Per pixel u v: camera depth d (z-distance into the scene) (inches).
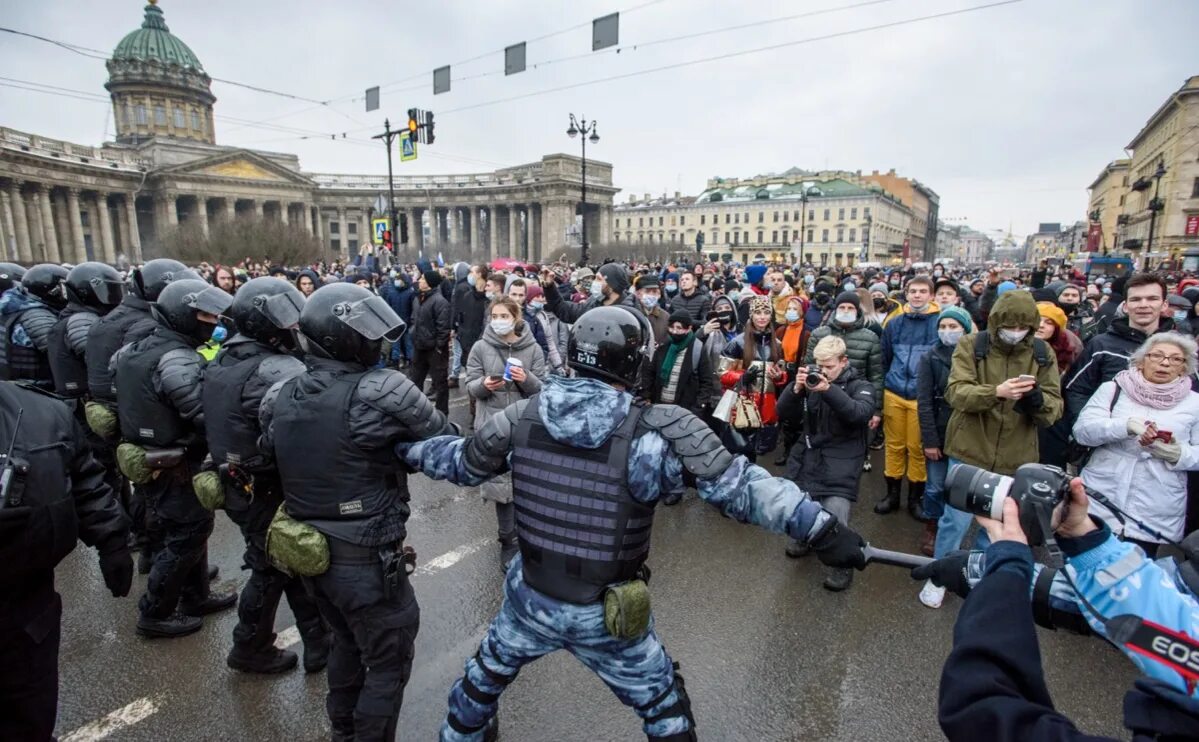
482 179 3321.9
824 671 134.3
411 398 90.9
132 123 2723.9
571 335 79.0
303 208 3006.9
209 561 180.4
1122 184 3494.1
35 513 76.4
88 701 121.0
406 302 440.1
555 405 76.0
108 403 150.3
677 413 77.0
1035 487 50.8
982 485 53.9
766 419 230.8
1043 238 7234.3
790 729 117.5
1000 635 43.4
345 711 100.6
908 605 160.7
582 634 77.6
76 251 2352.4
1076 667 137.9
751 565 182.1
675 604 160.6
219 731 114.0
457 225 3508.9
